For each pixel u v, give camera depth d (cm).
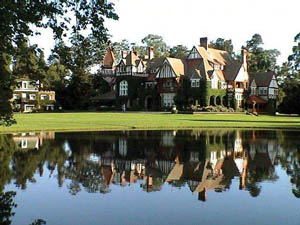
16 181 1266
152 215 937
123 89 7962
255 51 10775
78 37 1013
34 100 8694
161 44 11250
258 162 1669
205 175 1388
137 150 2012
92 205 1014
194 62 7562
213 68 7431
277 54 10819
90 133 2942
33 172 1411
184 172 1442
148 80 7944
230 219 909
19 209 978
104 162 1641
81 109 8175
